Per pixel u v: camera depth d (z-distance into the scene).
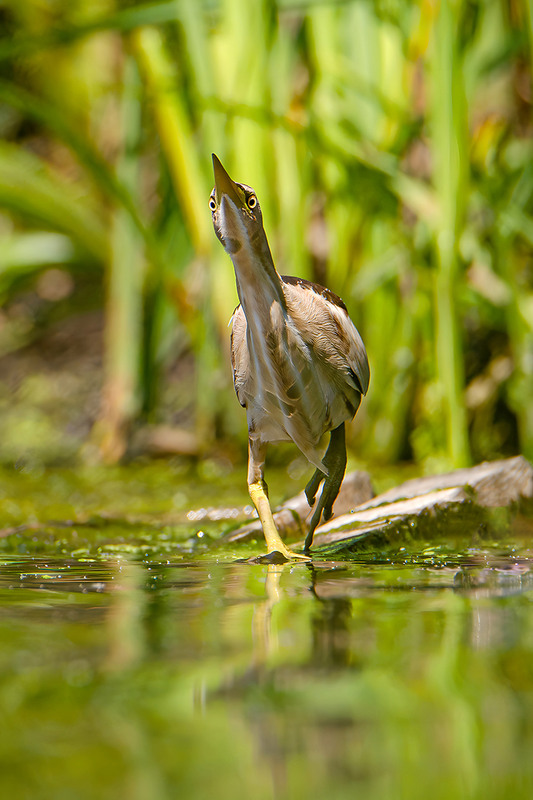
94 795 2.13
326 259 13.85
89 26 10.78
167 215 14.02
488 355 14.02
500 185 11.85
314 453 6.34
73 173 18.34
